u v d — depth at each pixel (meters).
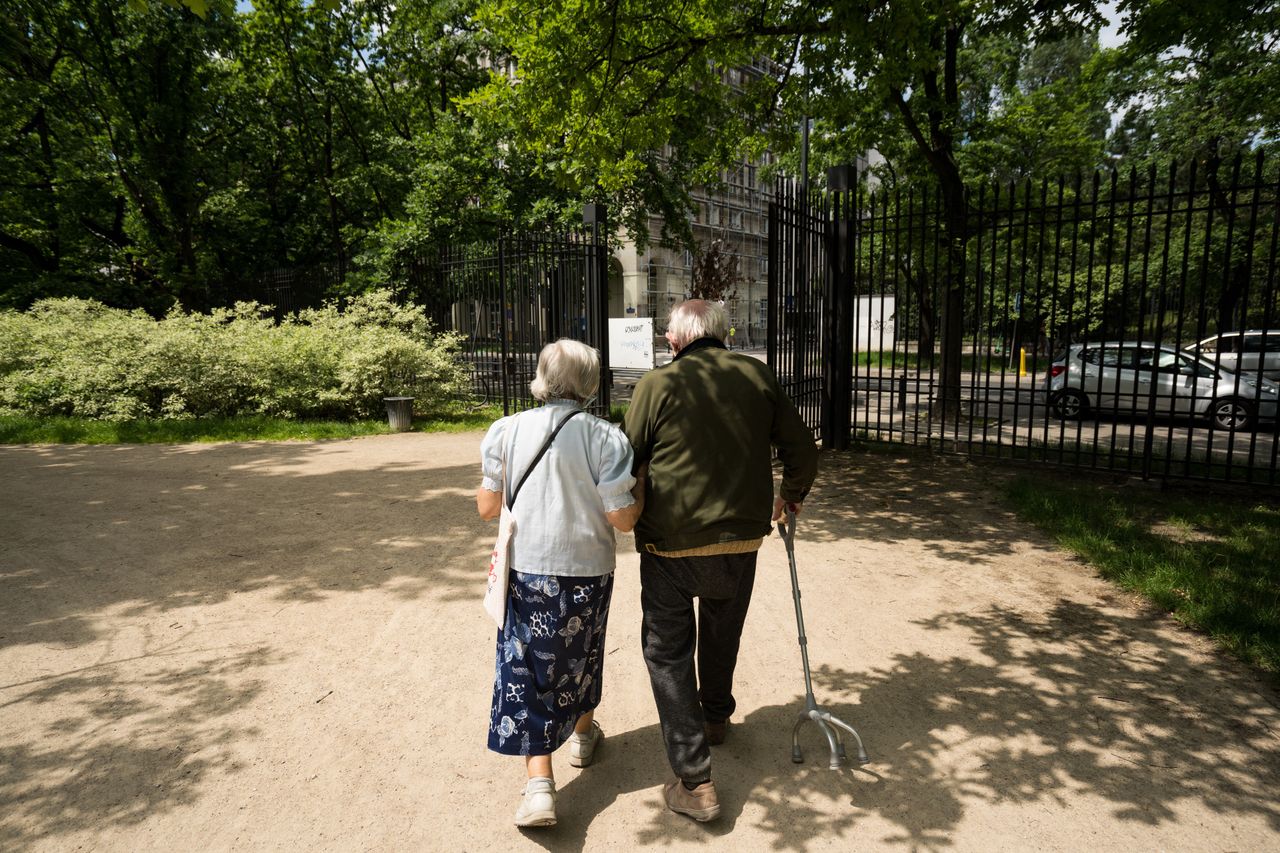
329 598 4.35
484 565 4.93
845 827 2.42
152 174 18.39
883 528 5.90
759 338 49.97
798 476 2.63
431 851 2.30
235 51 19.17
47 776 2.63
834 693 3.31
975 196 15.36
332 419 11.77
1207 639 3.83
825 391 9.25
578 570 2.33
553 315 11.10
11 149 18.52
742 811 2.51
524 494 2.32
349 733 2.96
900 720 3.08
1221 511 6.08
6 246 19.59
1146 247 6.59
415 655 3.64
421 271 15.18
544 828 2.42
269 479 7.53
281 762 2.75
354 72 20.44
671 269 42.41
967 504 6.63
